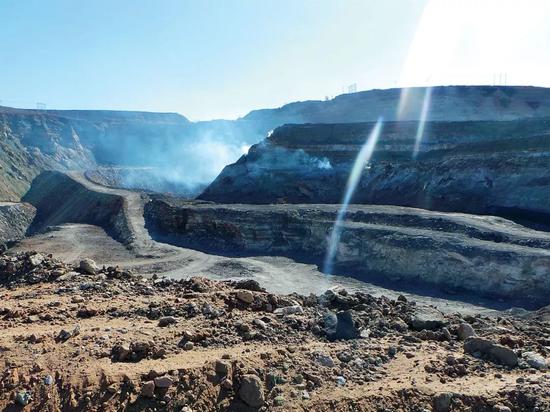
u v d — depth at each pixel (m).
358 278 31.89
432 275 29.70
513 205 43.12
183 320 10.29
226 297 12.06
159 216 50.50
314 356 9.11
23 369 7.77
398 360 9.52
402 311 13.39
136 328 9.63
